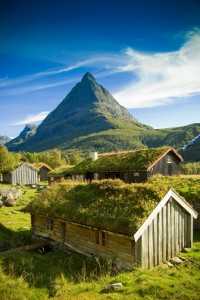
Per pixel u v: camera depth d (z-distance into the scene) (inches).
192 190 1018.1
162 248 600.1
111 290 430.0
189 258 604.7
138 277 470.0
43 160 5364.2
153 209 573.9
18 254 663.8
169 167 1605.6
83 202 733.3
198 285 441.4
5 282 481.1
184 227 669.3
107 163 1701.5
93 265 610.2
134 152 1690.5
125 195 661.3
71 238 725.3
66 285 471.2
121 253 573.0
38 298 446.9
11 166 2947.8
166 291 413.1
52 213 773.3
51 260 653.9
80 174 1844.2
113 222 583.5
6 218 1146.0
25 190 2129.7
